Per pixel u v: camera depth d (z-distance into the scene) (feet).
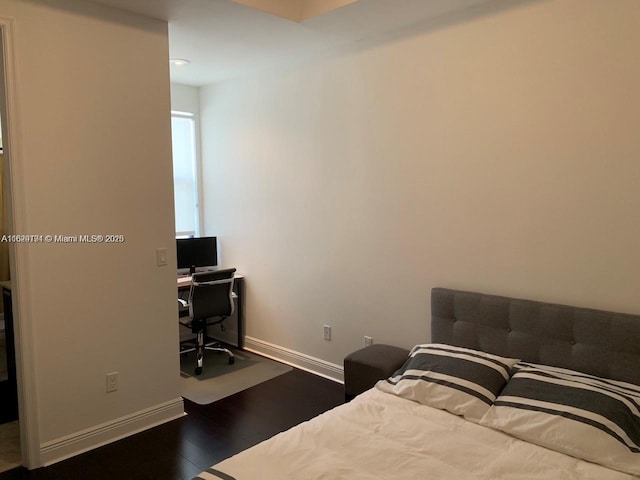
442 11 9.78
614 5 7.81
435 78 10.20
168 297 10.62
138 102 9.92
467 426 7.45
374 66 11.30
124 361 9.93
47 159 8.66
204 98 16.47
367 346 11.98
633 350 7.65
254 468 6.27
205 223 17.02
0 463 8.98
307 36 11.27
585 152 8.29
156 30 10.12
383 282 11.62
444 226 10.33
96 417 9.56
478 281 9.87
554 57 8.52
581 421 6.64
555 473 6.11
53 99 8.69
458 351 8.93
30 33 8.37
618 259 8.07
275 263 14.48
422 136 10.53
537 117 8.80
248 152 14.98
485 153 9.56
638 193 7.79
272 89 13.96
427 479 6.07
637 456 6.25
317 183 12.94
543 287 8.97
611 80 7.93
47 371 8.82
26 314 8.49
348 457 6.59
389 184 11.27
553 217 8.75
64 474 8.60
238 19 10.16
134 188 9.94
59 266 8.89
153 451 9.39
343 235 12.41
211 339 16.93
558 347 8.48
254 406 11.42
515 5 8.93
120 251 9.77
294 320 14.08
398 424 7.54
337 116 12.25
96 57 9.23
